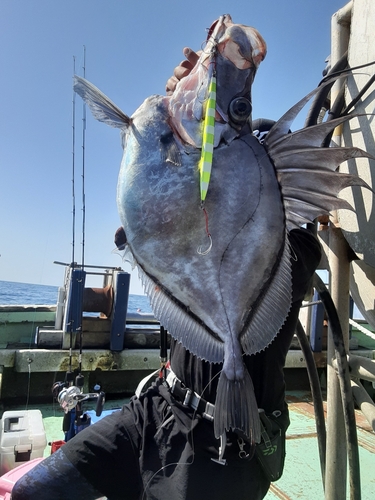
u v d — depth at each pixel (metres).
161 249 1.28
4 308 4.26
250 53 1.26
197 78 1.26
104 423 1.57
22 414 2.68
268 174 1.27
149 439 1.42
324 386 4.16
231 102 1.22
